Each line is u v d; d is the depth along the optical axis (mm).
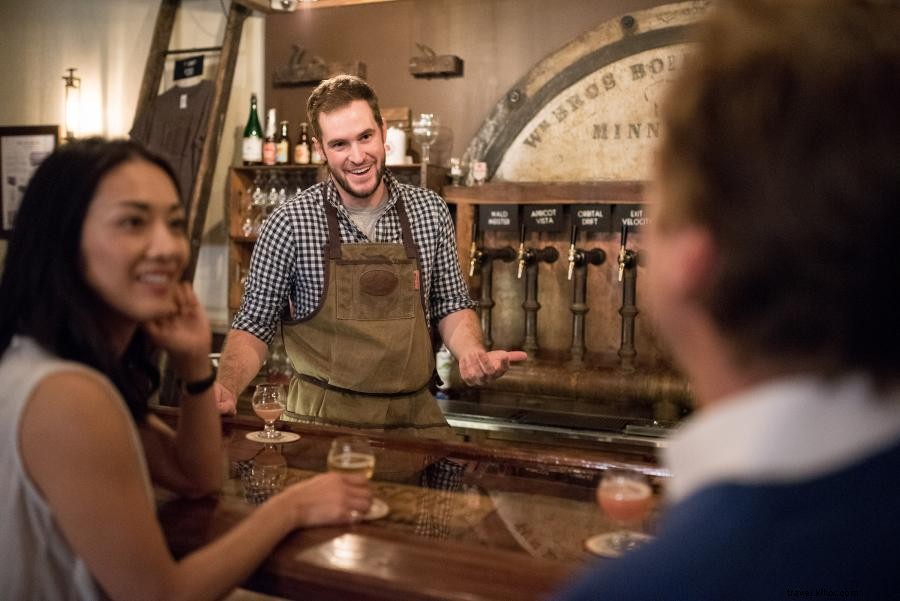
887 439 475
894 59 477
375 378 2752
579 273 3686
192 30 4633
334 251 2758
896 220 469
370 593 1195
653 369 3562
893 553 449
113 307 1282
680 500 520
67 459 1137
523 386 3664
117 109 4840
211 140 4145
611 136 3758
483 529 1405
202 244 4637
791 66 488
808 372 500
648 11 3650
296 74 4227
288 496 1396
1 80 5105
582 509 1513
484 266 3826
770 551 461
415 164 3811
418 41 4113
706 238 522
